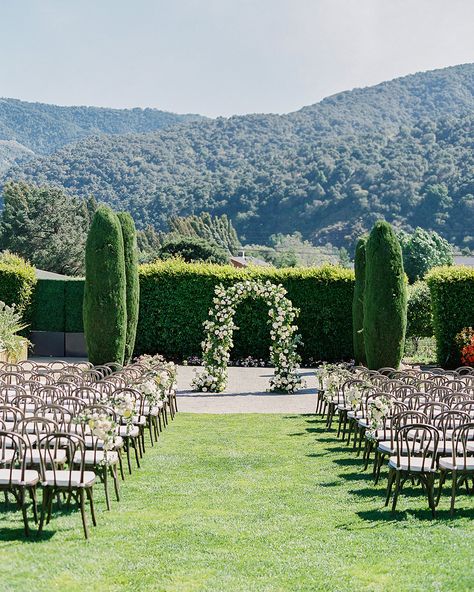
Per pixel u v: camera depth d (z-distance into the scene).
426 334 25.31
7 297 23.73
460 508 7.36
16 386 9.97
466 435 7.12
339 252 75.94
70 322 24.98
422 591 5.06
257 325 23.28
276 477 8.94
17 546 6.05
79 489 6.41
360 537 6.35
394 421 7.75
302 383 18.69
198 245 53.50
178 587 5.18
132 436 9.20
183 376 20.09
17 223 54.59
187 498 7.87
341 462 9.86
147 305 23.50
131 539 6.32
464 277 20.66
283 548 6.06
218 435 11.86
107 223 16.42
